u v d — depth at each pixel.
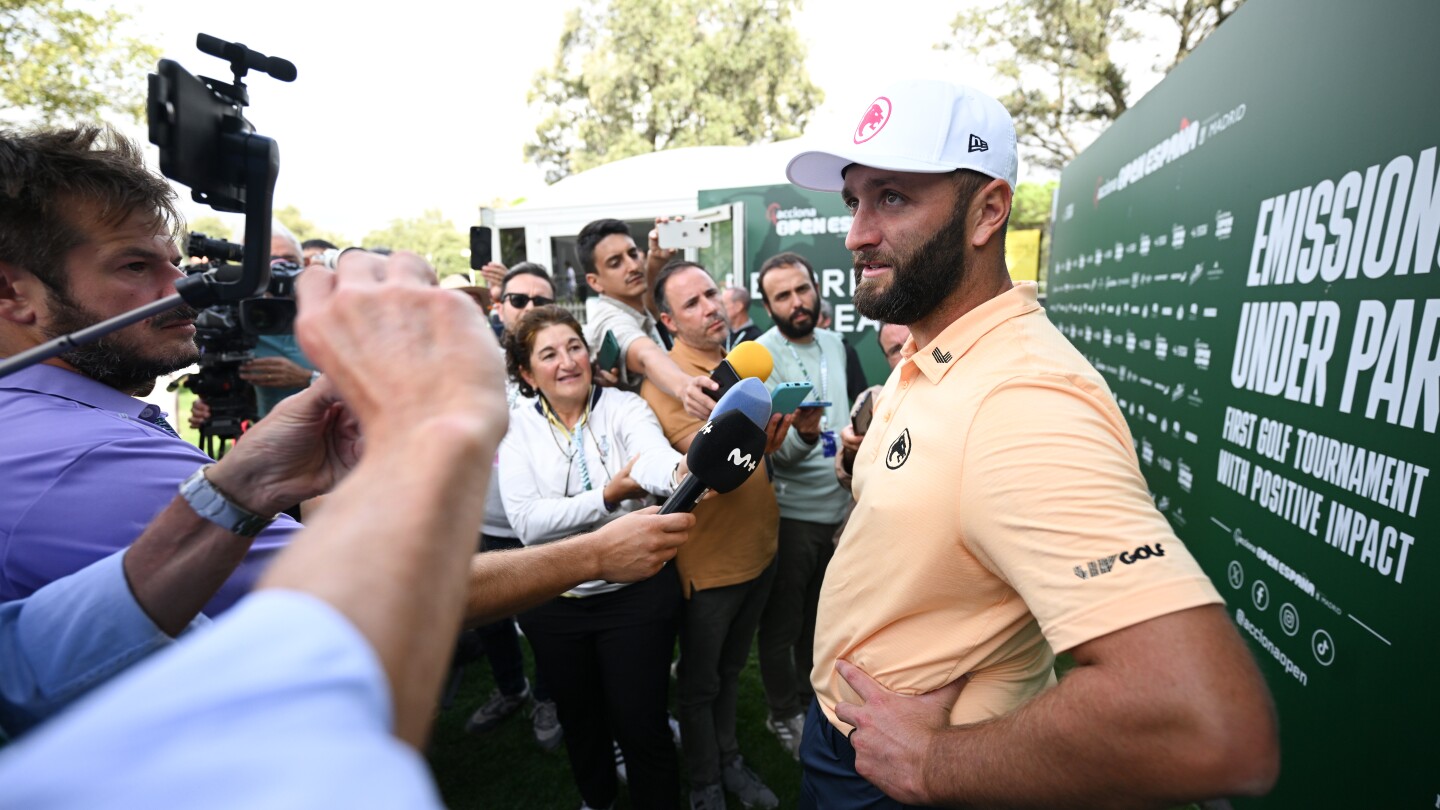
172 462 0.93
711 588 2.34
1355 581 1.72
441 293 0.44
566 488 2.22
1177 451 3.25
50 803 0.19
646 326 3.26
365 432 0.40
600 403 2.33
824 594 1.34
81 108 8.78
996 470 0.96
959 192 1.20
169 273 1.06
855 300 1.32
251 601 0.29
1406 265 1.58
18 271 0.95
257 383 3.14
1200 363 2.98
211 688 0.23
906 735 1.05
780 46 24.19
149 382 1.09
